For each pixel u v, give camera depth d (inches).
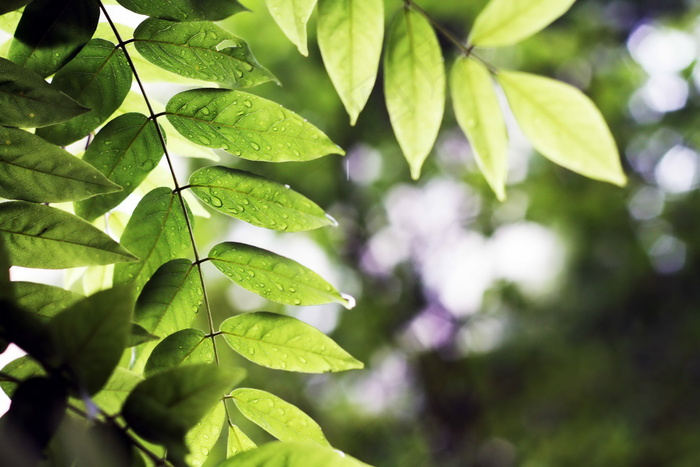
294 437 21.7
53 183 20.4
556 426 111.1
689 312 108.9
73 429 18.8
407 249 131.5
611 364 110.0
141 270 21.9
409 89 22.5
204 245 93.8
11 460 18.5
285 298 22.0
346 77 22.2
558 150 22.8
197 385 18.8
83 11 21.1
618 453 100.0
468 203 129.3
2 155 20.2
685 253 111.6
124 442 18.9
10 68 20.1
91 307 18.7
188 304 21.8
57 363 18.7
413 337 128.4
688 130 112.4
